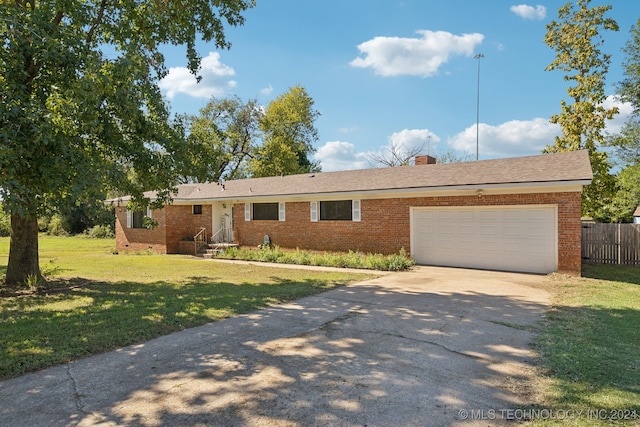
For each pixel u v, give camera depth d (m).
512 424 3.13
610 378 3.96
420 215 14.08
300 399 3.59
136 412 3.36
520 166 12.98
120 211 23.22
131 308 7.28
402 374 4.18
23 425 3.16
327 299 8.16
